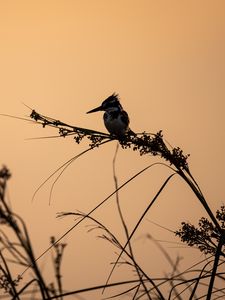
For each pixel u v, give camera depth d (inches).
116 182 251.3
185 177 333.7
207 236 324.2
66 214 251.9
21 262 185.8
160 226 278.2
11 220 172.4
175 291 237.3
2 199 172.6
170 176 279.1
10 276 200.7
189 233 324.8
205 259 269.1
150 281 230.5
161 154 369.7
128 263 241.4
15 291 198.8
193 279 246.1
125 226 240.7
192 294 238.2
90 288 208.8
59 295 190.5
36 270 181.3
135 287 229.9
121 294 229.5
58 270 188.7
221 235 283.7
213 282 244.4
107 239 245.1
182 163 351.9
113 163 262.8
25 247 174.6
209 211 321.7
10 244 179.5
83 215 254.1
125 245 238.1
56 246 189.5
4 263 200.4
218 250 271.7
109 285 213.0
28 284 198.4
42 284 188.1
